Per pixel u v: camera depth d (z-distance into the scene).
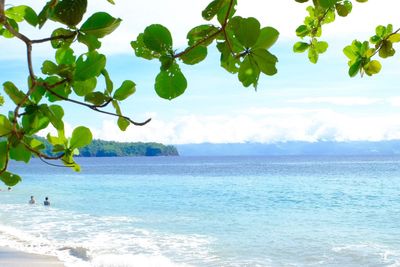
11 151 1.24
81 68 1.11
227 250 24.02
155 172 115.94
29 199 49.06
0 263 18.91
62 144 1.30
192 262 21.27
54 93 1.12
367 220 35.00
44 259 20.06
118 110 1.16
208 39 1.16
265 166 158.50
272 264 21.47
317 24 2.26
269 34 1.12
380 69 2.12
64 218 34.81
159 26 1.13
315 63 2.32
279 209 41.53
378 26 2.08
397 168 130.12
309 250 24.52
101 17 1.06
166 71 1.15
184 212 39.28
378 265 21.28
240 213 38.94
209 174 103.50
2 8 1.00
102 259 20.58
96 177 94.38
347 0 1.84
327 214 38.38
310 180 79.81
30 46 1.04
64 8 1.01
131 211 39.69
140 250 23.27
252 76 1.14
